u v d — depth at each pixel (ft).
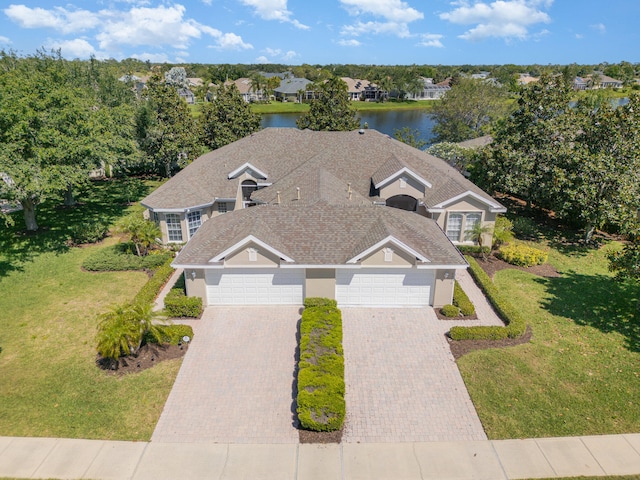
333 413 48.16
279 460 44.88
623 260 68.90
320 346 59.06
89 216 116.78
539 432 48.44
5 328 67.41
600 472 43.57
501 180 107.34
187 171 113.29
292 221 74.64
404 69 567.59
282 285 71.87
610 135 93.35
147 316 58.39
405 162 105.29
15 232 103.76
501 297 73.77
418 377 56.85
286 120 346.54
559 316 71.15
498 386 55.26
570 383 55.83
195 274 70.38
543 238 104.01
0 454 45.29
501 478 43.01
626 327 68.33
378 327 67.36
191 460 44.93
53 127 95.35
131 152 122.01
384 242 66.85
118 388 54.85
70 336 65.62
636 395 53.72
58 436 47.75
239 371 57.88
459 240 95.86
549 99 102.32
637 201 90.33
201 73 646.33
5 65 132.98
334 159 108.37
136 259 88.17
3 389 54.44
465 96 216.74
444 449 46.32
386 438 47.70
